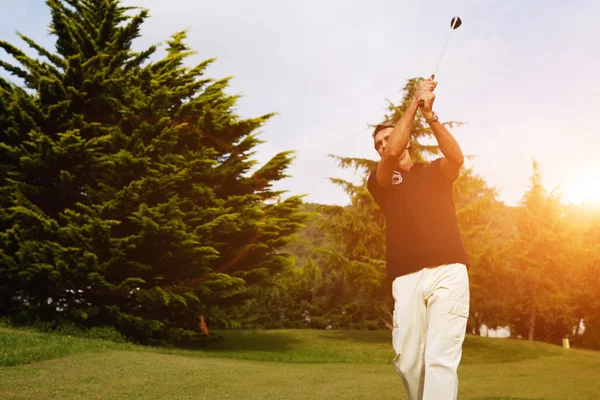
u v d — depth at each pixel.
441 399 2.60
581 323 29.53
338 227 24.00
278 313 34.81
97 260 14.07
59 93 15.53
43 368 7.70
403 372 2.82
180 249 14.79
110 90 15.95
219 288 16.33
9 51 15.48
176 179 15.00
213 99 18.11
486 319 30.64
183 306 16.80
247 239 17.72
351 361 15.00
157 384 7.07
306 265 27.39
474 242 22.50
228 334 22.41
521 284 27.83
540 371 12.16
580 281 27.39
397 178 2.98
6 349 8.90
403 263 2.84
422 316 2.79
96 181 15.70
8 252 14.56
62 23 16.69
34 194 15.10
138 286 15.02
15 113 14.77
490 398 6.45
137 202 14.78
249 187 18.33
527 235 27.06
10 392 5.84
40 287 14.85
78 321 14.94
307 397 6.50
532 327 26.89
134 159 14.70
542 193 27.33
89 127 15.71
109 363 8.67
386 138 3.13
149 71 16.61
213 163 16.64
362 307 29.11
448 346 2.68
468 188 22.80
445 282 2.74
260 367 10.88
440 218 2.82
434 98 2.83
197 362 10.41
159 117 15.91
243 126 17.78
